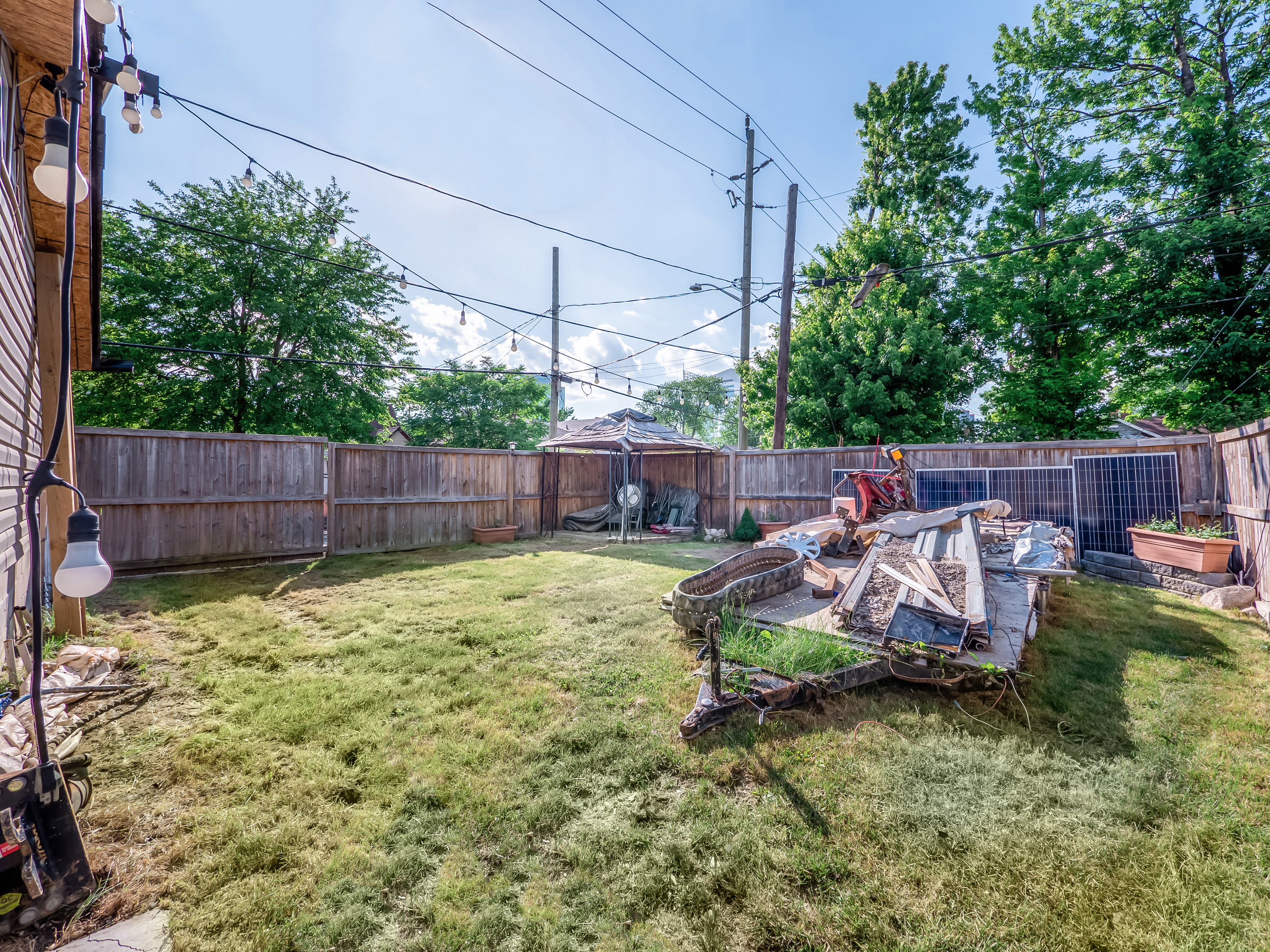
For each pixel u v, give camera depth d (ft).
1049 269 41.55
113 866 6.68
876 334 40.55
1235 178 36.73
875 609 13.26
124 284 34.01
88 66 10.15
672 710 10.72
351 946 5.67
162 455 22.70
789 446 48.01
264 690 11.61
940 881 6.25
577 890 6.39
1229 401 36.22
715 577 16.63
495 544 33.71
